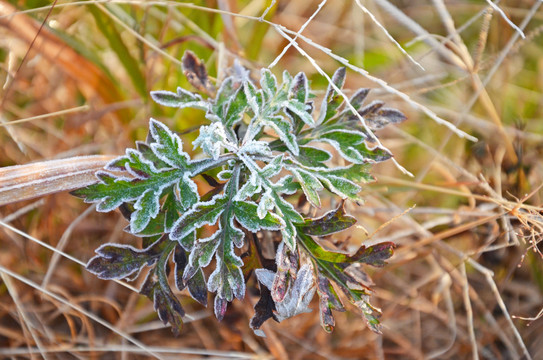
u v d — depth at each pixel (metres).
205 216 0.43
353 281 0.45
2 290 0.57
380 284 0.60
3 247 0.58
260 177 0.44
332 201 0.55
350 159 0.46
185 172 0.44
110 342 0.57
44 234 0.58
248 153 0.45
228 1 0.57
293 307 0.45
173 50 0.61
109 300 0.56
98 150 0.60
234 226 0.44
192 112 0.57
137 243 0.58
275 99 0.46
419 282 0.59
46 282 0.55
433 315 0.60
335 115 0.48
